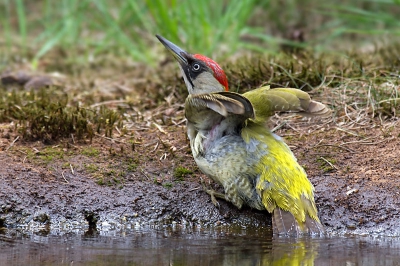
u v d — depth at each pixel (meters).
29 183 10.68
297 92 10.32
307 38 19.33
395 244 9.34
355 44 18.80
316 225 9.77
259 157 10.01
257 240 9.52
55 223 10.30
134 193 10.75
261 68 14.43
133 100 14.45
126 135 12.30
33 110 12.70
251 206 10.32
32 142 11.80
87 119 12.71
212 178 10.42
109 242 9.43
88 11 20.75
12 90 14.97
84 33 20.73
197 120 10.12
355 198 10.47
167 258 8.59
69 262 8.41
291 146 11.80
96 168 11.14
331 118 12.65
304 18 20.81
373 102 12.80
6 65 17.77
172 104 14.02
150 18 19.62
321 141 11.90
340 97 13.14
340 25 20.08
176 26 16.86
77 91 15.39
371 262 8.43
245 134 10.11
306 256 8.69
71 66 17.89
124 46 18.81
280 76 13.91
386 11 20.19
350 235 9.84
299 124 12.60
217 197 10.74
